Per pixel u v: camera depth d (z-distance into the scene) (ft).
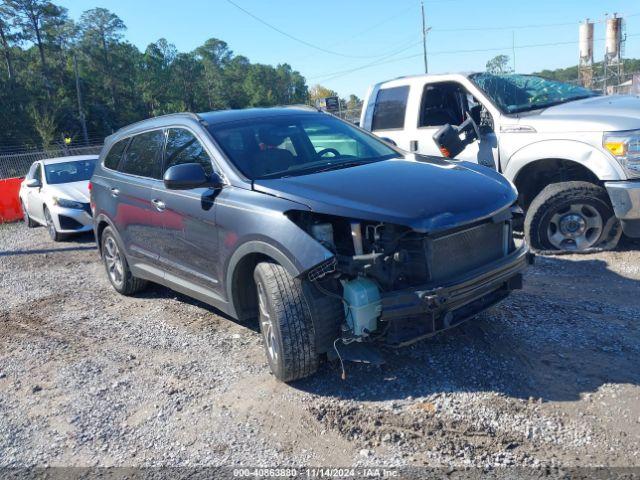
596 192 20.06
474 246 12.91
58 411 13.42
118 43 345.51
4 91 256.73
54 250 31.86
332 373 13.66
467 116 23.47
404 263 12.27
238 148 15.42
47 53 317.83
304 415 12.17
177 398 13.44
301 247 12.00
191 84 404.36
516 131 21.35
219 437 11.76
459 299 12.15
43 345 17.39
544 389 12.31
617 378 12.51
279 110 18.17
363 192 12.79
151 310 19.60
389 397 12.52
